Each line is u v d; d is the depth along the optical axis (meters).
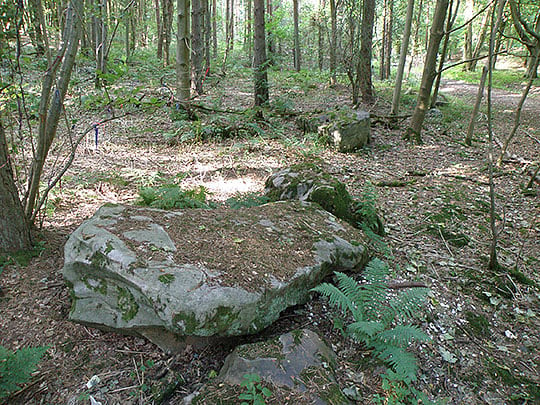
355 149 8.04
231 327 2.55
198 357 2.69
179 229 3.15
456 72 23.55
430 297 3.59
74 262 2.78
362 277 3.66
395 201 5.62
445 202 5.59
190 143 7.62
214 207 4.54
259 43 9.60
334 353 2.78
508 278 3.99
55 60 3.06
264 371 2.38
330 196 4.46
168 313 2.40
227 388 2.30
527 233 4.94
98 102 3.44
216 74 16.70
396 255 4.22
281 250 3.20
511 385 2.83
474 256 4.36
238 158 6.94
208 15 15.62
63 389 2.42
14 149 3.51
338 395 2.34
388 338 2.77
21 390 2.37
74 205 4.61
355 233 3.93
